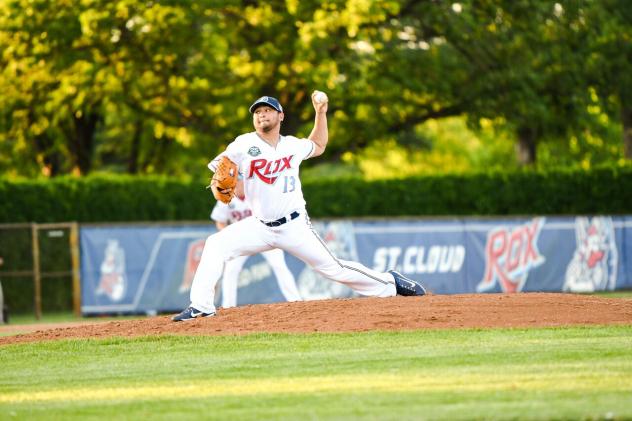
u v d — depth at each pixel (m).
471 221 61.75
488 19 81.75
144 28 74.31
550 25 84.00
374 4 69.25
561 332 27.44
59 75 77.94
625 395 19.62
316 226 58.66
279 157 29.23
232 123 82.31
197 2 71.94
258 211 29.67
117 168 115.44
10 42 75.31
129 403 20.61
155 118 83.69
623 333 27.30
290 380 22.45
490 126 93.25
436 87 81.44
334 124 86.12
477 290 61.62
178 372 24.11
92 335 29.92
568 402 19.03
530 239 63.03
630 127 92.81
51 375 24.67
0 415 19.73
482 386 20.88
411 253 60.44
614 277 65.56
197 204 67.75
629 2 86.31
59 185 65.12
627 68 86.38
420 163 137.25
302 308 30.69
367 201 70.38
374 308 29.97
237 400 20.45
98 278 56.97
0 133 88.38
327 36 71.62
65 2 72.94
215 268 30.45
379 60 79.81
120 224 57.12
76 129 93.44
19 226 60.44
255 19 74.44
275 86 79.75
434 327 28.16
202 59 78.88
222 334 28.41
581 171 74.56
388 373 22.73
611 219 65.69
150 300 57.22
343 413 18.64
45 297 61.84
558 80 85.50
